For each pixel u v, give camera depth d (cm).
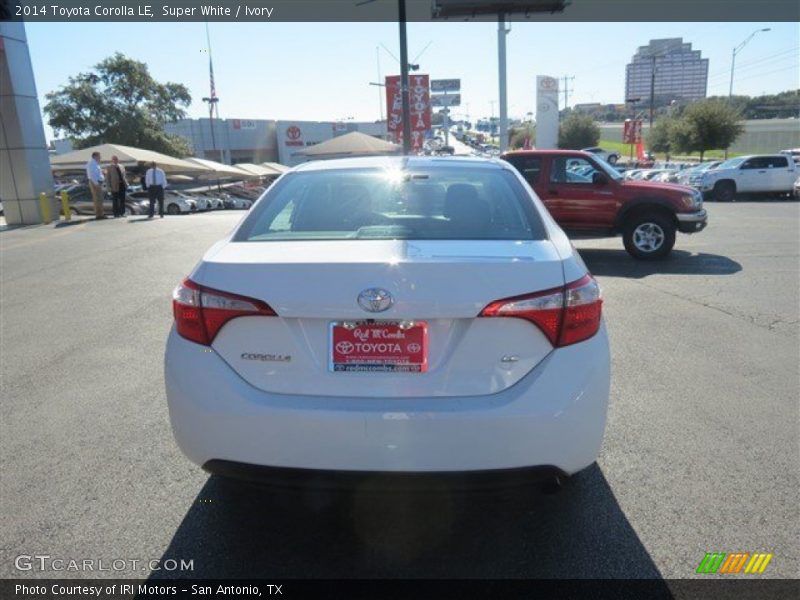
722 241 1153
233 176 4297
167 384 244
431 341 226
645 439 354
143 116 5006
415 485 224
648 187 944
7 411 404
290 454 226
